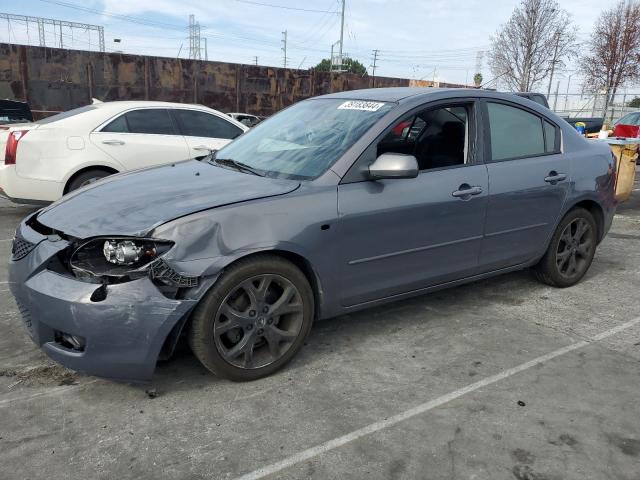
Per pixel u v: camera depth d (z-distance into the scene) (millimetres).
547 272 4605
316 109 4047
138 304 2646
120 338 2664
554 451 2547
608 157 4816
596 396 3025
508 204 3988
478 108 3936
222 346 2957
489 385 3121
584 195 4520
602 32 28938
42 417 2746
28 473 2348
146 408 2842
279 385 3086
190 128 7406
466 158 3844
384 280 3488
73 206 3121
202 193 3055
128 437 2604
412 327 3895
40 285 2764
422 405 2908
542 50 31766
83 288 2668
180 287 2730
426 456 2498
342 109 3848
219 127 7680
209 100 22109
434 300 4426
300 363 3344
